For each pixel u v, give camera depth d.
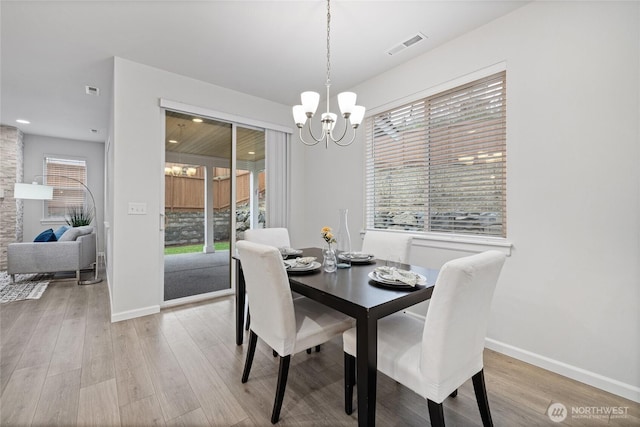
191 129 3.37
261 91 3.55
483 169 2.33
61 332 2.47
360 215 3.36
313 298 1.48
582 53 1.79
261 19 2.21
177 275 3.77
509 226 2.12
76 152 5.89
